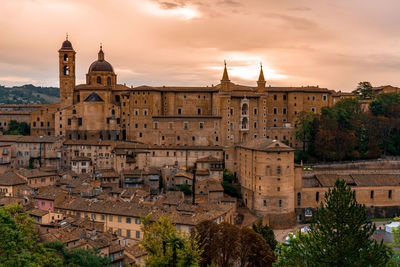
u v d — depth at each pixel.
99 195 140.62
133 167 171.38
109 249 91.69
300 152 193.00
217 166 169.50
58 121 198.88
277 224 148.38
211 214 121.25
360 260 57.62
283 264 69.50
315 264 60.09
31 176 149.50
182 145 188.25
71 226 109.94
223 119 188.62
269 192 149.50
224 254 100.31
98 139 194.12
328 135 184.62
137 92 194.38
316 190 159.88
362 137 198.12
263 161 150.00
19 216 81.38
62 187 150.00
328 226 61.56
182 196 146.50
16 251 64.12
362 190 164.00
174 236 57.66
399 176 172.25
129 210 118.62
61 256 78.69
